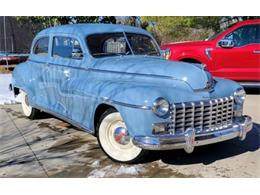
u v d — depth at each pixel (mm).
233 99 4824
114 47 5633
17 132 6312
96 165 4633
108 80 4938
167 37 17688
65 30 5914
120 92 4395
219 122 4672
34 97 6758
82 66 5418
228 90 4879
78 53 5496
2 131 6406
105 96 4574
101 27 5793
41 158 4938
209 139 4367
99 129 4781
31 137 5977
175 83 4566
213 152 5062
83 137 5906
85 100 5016
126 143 4598
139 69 4863
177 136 4137
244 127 4750
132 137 4301
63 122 6926
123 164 4645
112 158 4707
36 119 7227
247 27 8898
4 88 10422
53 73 6008
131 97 4246
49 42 6297
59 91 5809
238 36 8984
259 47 8828
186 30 17906
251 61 8898
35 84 6660
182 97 4344
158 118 4160
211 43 9117
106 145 4754
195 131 4340
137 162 4637
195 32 18297
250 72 8930
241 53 8906
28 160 4867
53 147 5414
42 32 6688
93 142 5617
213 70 9102
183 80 4539
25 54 16656
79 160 4828
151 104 4113
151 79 4715
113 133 4691
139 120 4195
